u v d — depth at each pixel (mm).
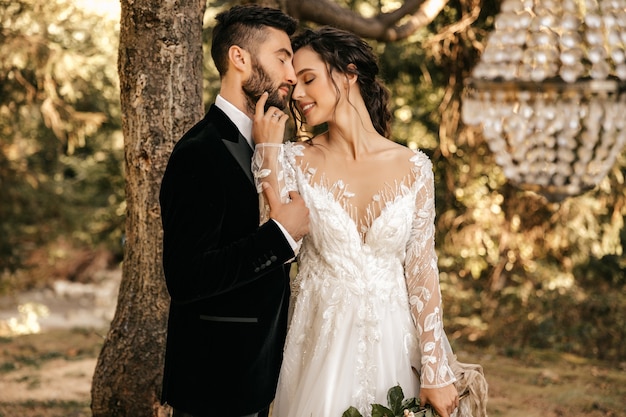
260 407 2787
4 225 12344
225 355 2742
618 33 4262
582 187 4484
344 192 2873
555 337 8625
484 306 9492
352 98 2914
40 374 6605
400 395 2787
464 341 8805
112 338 3797
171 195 2674
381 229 2830
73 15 7949
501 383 6633
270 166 2732
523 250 9328
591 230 9086
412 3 6371
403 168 2906
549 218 9148
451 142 7871
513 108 4398
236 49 2797
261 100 2760
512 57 4457
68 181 13219
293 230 2662
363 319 2844
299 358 2930
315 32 2916
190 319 2793
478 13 6863
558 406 5910
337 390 2838
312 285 2908
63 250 15867
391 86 8461
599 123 4398
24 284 15414
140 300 3756
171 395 2826
